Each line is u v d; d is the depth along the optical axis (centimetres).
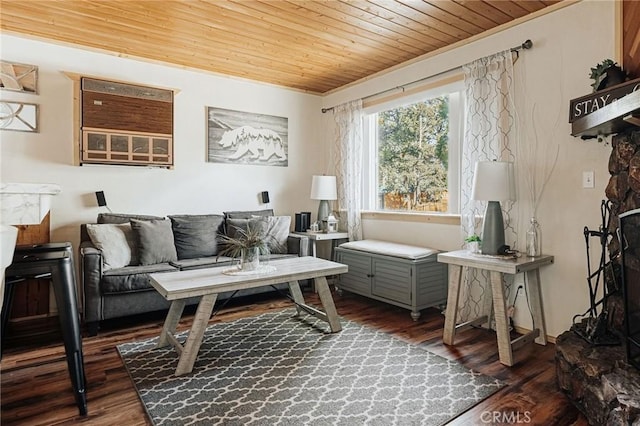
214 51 369
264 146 470
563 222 274
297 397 205
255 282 260
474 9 283
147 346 277
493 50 316
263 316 345
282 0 271
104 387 217
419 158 400
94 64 363
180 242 386
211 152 431
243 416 188
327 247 507
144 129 381
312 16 296
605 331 215
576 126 238
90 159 355
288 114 489
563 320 276
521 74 296
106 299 305
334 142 495
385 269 359
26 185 116
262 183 470
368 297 381
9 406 198
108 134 363
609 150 250
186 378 228
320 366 242
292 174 494
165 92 393
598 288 256
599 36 254
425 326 320
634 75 230
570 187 270
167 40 343
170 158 397
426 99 386
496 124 308
